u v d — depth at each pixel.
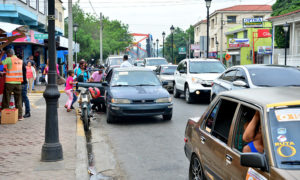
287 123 3.29
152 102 10.76
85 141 8.26
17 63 10.44
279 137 3.21
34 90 20.59
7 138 8.30
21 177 5.66
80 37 51.28
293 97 3.56
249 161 3.10
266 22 52.09
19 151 7.20
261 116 3.40
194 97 15.41
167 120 11.47
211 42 73.19
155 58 28.17
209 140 4.38
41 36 20.33
